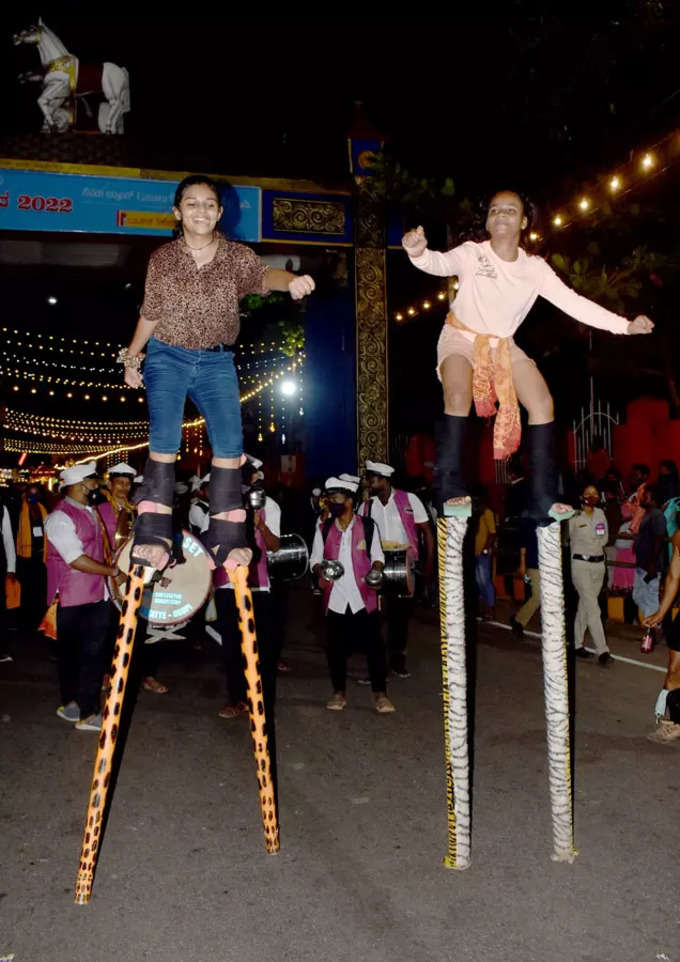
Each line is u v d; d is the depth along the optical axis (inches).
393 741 240.5
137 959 128.7
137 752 231.5
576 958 127.8
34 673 336.8
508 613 475.5
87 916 141.8
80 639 259.0
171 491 150.7
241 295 152.0
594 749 229.0
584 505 339.9
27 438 1225.4
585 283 354.0
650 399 509.4
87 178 520.4
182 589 175.8
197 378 152.6
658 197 408.5
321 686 309.4
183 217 144.8
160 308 145.9
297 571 292.2
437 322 764.6
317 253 575.5
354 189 551.2
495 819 181.3
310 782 207.0
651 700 281.0
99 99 529.0
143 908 144.4
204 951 130.7
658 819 180.5
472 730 247.0
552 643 160.7
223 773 213.9
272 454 980.6
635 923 137.9
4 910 144.3
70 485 252.8
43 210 514.3
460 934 134.9
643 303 422.3
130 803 193.3
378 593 293.7
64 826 180.7
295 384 861.8
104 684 298.0
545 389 160.1
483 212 166.4
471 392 158.6
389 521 317.7
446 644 158.4
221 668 343.3
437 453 156.3
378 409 570.6
